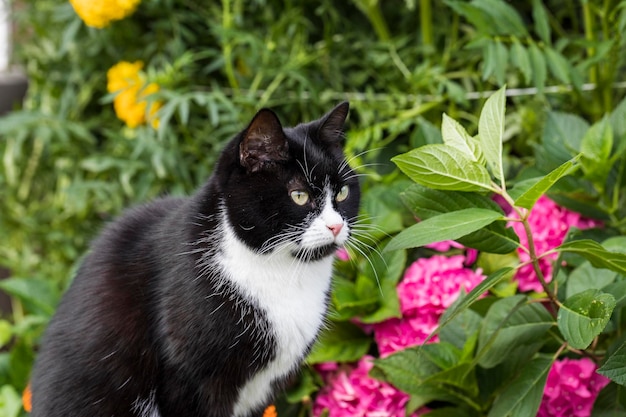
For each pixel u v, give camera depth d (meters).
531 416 0.88
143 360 0.92
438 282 1.00
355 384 1.01
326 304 0.96
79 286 0.96
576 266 0.98
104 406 0.92
